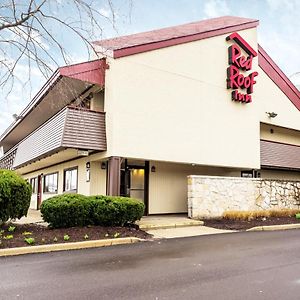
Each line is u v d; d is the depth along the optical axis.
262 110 15.13
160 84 11.38
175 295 3.93
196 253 6.29
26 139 15.30
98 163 12.17
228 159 12.99
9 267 5.24
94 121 10.59
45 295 3.94
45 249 6.53
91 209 8.71
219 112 12.94
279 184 14.00
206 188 11.88
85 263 5.50
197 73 12.44
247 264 5.42
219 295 3.93
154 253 6.30
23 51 6.66
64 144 9.85
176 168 14.15
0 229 8.05
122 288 4.18
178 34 12.50
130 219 9.06
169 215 13.06
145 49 11.12
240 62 13.57
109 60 10.75
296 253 6.31
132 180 12.93
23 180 8.34
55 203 8.32
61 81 10.63
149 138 10.91
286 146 16.23
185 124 11.85
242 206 12.69
